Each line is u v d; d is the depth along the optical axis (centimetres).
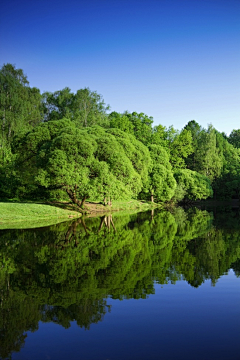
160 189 5294
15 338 661
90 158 3141
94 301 865
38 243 1703
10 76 5178
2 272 1141
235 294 923
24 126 4847
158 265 1244
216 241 1792
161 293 928
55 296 893
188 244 1695
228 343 635
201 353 595
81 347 624
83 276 1090
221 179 7425
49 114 6900
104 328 706
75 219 2962
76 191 3503
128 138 4219
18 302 854
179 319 754
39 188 3675
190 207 5497
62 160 2922
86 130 3869
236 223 2736
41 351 610
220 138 8650
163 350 608
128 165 3475
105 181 3195
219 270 1172
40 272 1142
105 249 1562
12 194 3850
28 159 3512
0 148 4122
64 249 1555
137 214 3681
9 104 4956
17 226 2339
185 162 8344
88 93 6675
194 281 1038
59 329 705
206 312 797
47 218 2870
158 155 5622
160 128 7362
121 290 946
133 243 1730
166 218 3206
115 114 7400
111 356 588
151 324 729
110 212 3891
